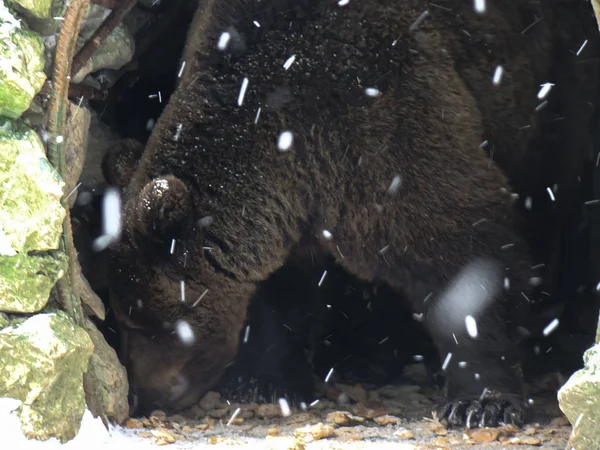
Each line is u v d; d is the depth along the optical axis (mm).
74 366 5145
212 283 6875
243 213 6828
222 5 7016
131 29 8539
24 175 4980
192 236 6723
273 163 6801
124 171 7270
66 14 5137
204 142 6836
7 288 4887
